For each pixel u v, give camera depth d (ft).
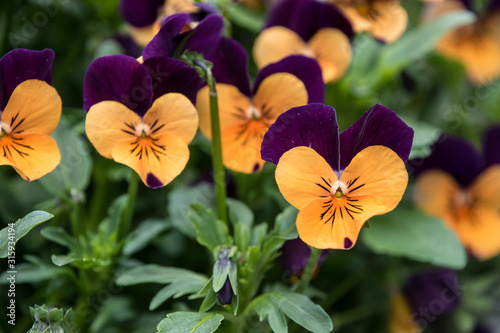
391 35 1.27
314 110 0.93
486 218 1.31
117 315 1.20
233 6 1.37
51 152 0.96
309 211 0.93
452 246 1.23
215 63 1.05
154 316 1.20
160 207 1.32
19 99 0.95
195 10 1.13
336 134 0.95
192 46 1.04
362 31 1.28
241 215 1.11
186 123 0.97
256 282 1.04
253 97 1.06
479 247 1.30
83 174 1.18
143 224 1.16
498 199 1.30
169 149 0.97
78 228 1.11
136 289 1.25
